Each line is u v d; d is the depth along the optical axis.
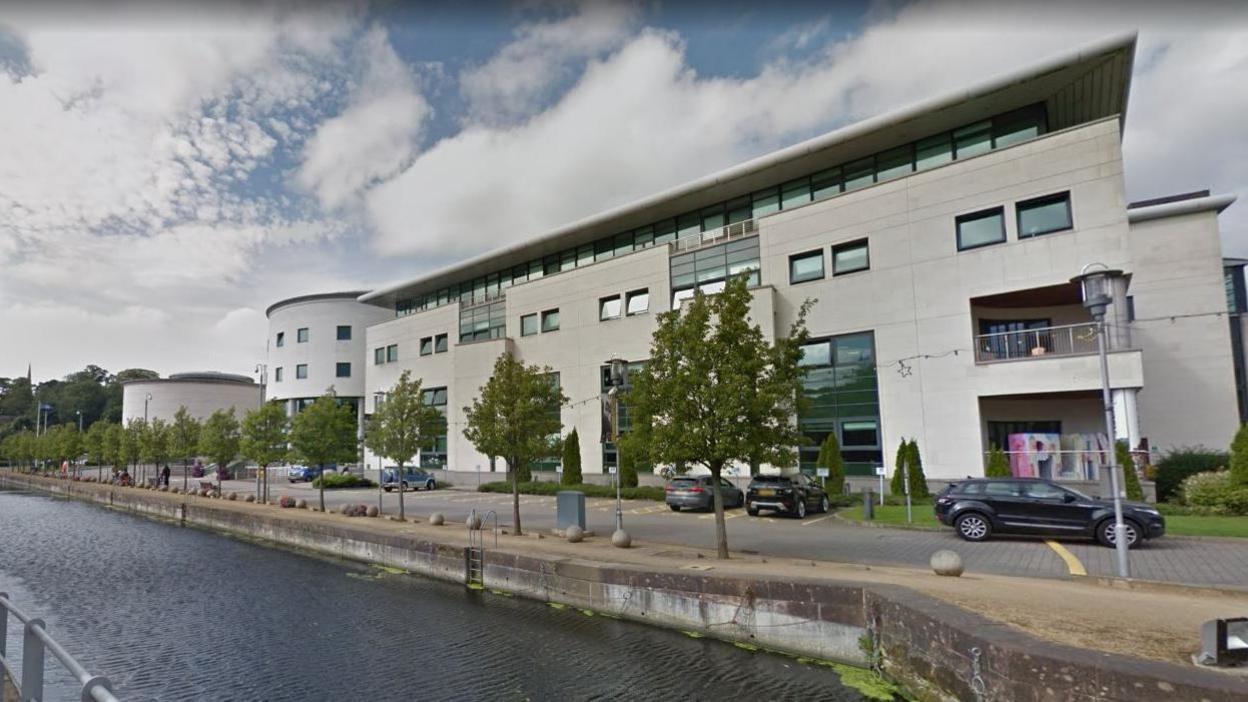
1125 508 12.66
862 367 23.27
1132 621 6.49
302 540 19.11
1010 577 9.73
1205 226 22.92
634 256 30.75
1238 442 16.45
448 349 40.22
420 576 14.31
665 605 9.70
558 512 16.03
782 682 7.38
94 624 10.98
